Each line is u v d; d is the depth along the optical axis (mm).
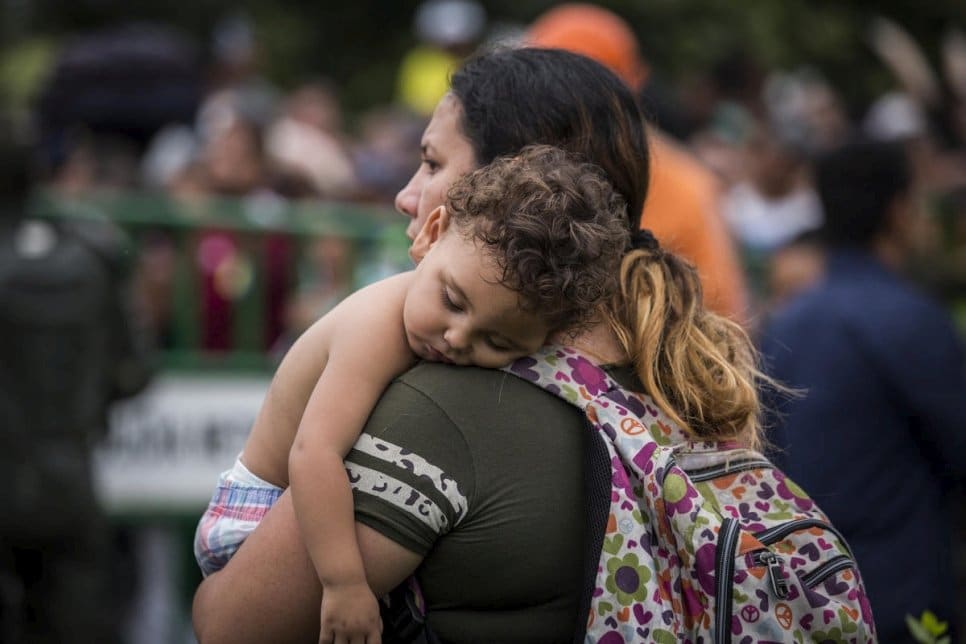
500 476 2514
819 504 4746
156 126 9430
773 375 4934
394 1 18438
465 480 2502
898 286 5000
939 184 11328
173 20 16469
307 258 7570
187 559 7422
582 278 2436
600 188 2514
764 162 10250
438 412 2523
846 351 4832
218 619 2643
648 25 17469
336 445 2523
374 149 11055
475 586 2523
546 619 2551
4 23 16078
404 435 2518
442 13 12758
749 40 17672
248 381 7477
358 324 2604
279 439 2705
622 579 2494
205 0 16578
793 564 2586
